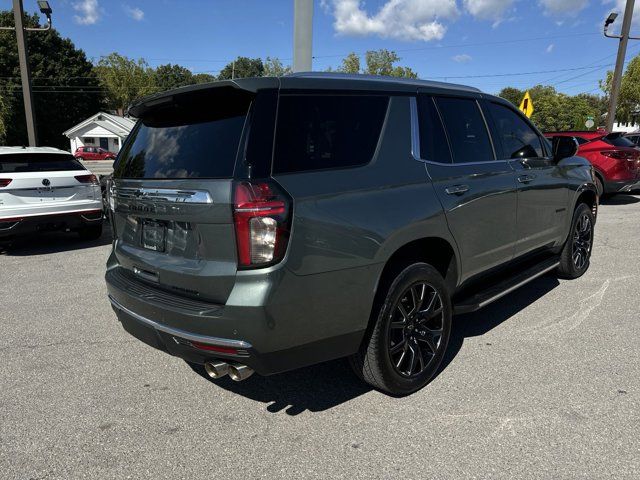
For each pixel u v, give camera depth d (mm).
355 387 3180
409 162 2984
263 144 2381
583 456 2422
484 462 2400
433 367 3146
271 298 2289
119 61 74375
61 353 3779
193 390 3197
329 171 2562
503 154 3875
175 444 2615
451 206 3123
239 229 2293
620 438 2555
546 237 4457
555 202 4504
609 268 5758
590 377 3207
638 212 10055
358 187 2635
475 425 2707
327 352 2590
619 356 3498
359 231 2570
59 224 7414
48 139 60250
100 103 68500
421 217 2889
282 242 2305
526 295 4875
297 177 2428
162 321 2578
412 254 3082
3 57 54938
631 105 34625
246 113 2447
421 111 3191
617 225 8578
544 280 5359
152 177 2760
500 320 4238
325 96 2684
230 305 2307
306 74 2830
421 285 2990
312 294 2426
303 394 3109
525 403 2914
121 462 2475
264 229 2279
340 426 2746
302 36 6480
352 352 2711
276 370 2447
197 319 2393
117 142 57219
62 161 7855
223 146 2459
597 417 2752
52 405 3023
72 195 7512
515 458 2422
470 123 3609
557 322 4156
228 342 2342
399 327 2918
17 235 7141
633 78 32906
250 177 2311
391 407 2924
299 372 3410
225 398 3088
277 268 2299
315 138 2572
